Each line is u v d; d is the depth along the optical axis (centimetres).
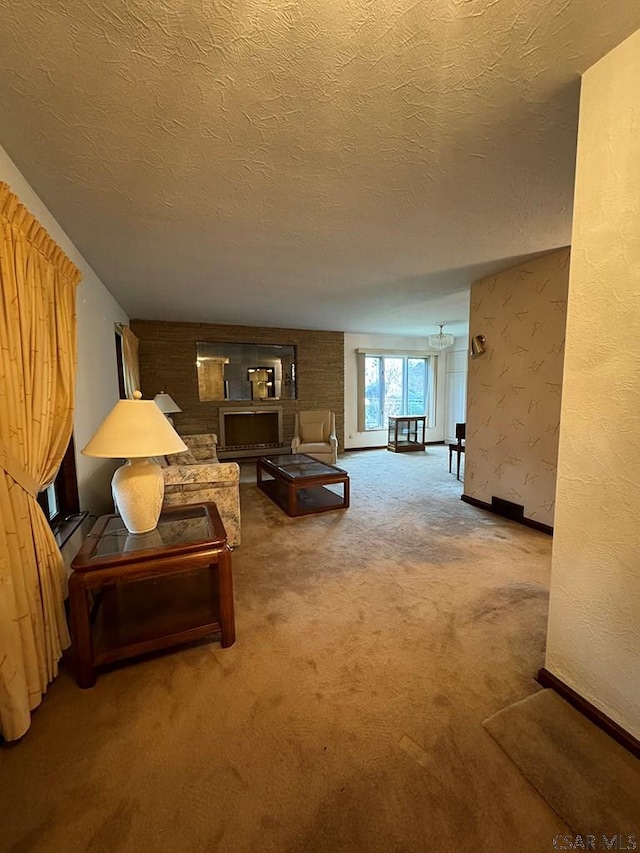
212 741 128
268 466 434
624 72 109
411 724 134
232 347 639
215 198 194
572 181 180
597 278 122
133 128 140
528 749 121
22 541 137
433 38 104
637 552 117
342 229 236
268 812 106
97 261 285
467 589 227
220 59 109
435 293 409
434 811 106
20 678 129
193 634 171
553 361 307
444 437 811
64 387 177
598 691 129
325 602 213
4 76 114
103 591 212
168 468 271
